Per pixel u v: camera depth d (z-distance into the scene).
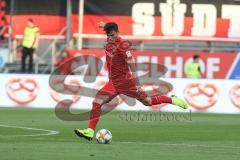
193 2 82.62
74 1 82.56
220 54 80.25
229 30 83.06
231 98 72.12
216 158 34.81
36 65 81.06
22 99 73.75
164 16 82.69
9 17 84.25
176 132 49.53
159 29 82.75
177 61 79.94
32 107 73.31
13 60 84.31
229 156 35.66
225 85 72.19
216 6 82.69
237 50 84.12
